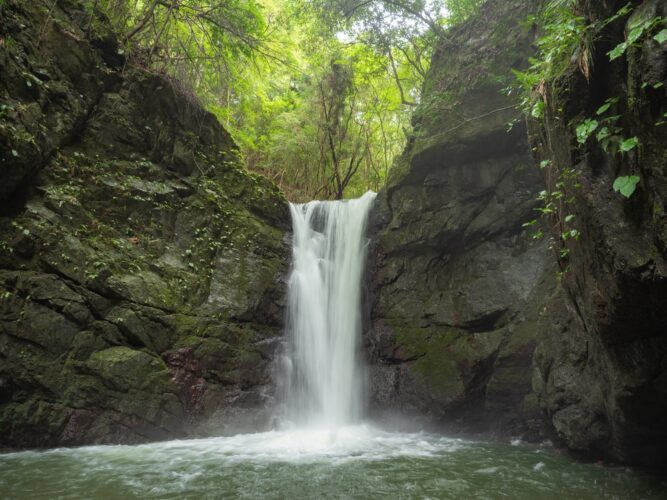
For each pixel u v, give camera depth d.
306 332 10.31
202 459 6.64
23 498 4.96
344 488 5.42
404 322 10.05
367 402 9.95
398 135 19.14
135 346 8.00
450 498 5.10
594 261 4.37
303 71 15.64
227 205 10.41
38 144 7.69
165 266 8.86
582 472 6.04
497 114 9.66
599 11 3.99
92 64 8.91
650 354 4.40
